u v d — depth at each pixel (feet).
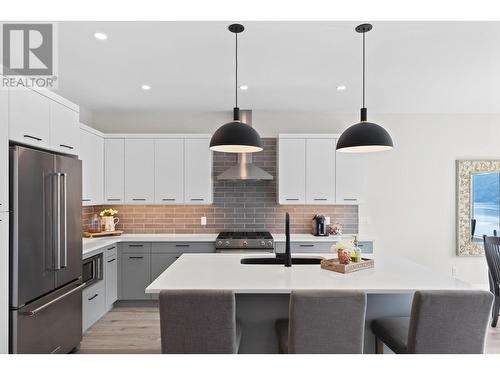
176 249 13.62
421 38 7.98
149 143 14.42
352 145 7.33
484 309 5.56
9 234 6.89
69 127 9.24
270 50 8.64
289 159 14.40
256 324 7.35
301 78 10.78
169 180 14.40
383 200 15.44
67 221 8.67
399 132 15.48
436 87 11.75
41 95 7.99
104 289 12.24
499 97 12.96
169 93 12.35
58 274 8.29
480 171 15.28
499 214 15.31
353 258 7.97
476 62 9.48
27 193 7.21
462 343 5.63
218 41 8.11
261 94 12.51
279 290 6.25
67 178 8.72
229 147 8.41
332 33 7.73
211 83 11.21
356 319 5.56
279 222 15.38
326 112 15.23
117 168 14.38
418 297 5.57
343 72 10.25
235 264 8.52
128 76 10.52
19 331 6.95
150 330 11.07
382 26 7.41
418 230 15.44
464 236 15.34
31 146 7.73
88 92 12.21
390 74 10.43
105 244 12.16
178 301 5.53
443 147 15.44
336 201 14.35
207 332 5.58
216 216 15.38
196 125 15.42
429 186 15.46
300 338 5.57
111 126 15.38
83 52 8.66
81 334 9.53
